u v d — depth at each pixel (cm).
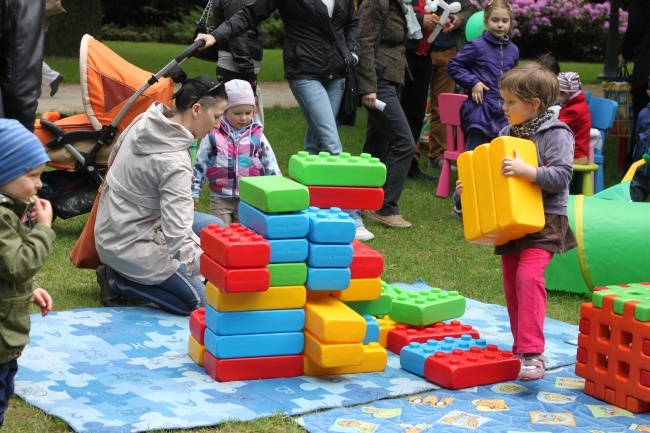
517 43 2644
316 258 448
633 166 763
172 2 3192
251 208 466
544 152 448
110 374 446
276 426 390
